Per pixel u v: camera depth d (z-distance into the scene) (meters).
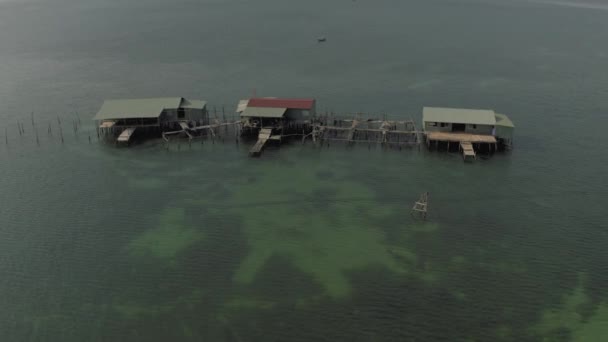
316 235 68.31
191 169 88.25
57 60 171.75
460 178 83.62
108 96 131.25
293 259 63.31
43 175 86.62
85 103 125.62
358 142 98.44
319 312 54.50
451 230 69.12
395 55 173.50
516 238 67.19
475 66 159.50
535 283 58.62
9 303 56.62
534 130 105.19
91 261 63.41
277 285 58.72
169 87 138.50
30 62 169.25
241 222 71.50
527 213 73.12
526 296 56.62
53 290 58.50
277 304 55.75
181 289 58.25
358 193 79.25
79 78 148.75
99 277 60.50
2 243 67.25
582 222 70.81
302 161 90.81
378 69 155.50
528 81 142.62
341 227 70.06
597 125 107.94
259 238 67.69
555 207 74.69
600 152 94.00
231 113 118.19
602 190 79.81
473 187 80.56
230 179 84.38
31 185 83.12
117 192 80.44
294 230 69.50
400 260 62.91
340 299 56.34
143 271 61.38
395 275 60.12
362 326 52.59
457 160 90.19
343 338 51.16
